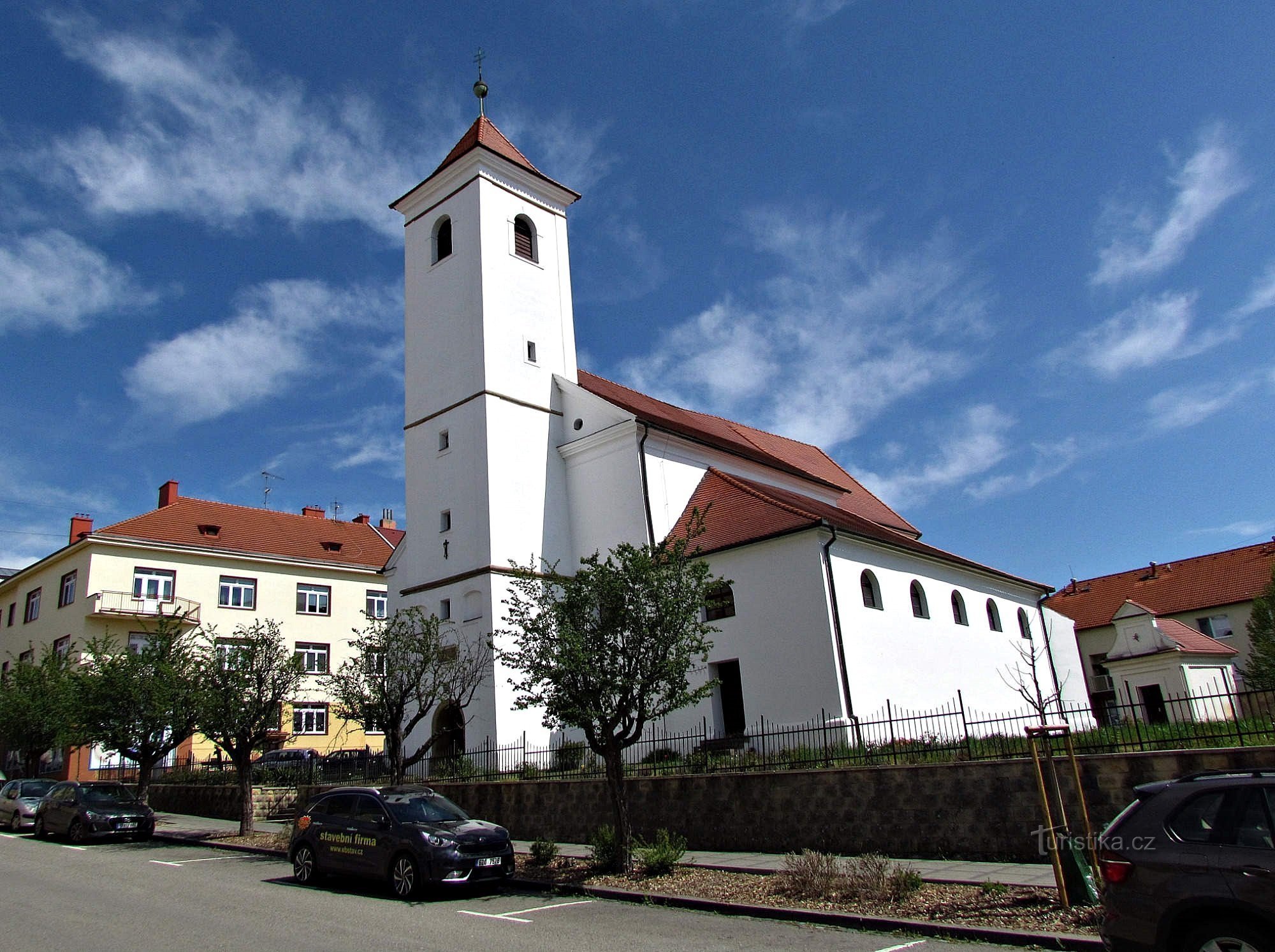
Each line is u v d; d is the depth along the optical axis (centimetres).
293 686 2255
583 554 2883
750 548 2491
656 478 2831
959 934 946
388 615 3061
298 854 1481
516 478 2827
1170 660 3291
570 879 1392
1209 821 680
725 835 1619
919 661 2675
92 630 3838
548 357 3073
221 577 4309
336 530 5038
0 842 2180
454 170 3122
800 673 2316
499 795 2012
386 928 1062
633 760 2442
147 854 1909
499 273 2997
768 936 995
